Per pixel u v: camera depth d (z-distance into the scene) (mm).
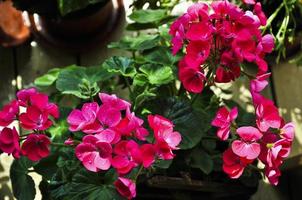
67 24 1226
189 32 943
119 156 892
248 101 1248
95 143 894
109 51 1262
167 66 1068
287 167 1146
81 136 1011
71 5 1148
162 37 1124
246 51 943
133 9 1231
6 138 927
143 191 1039
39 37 1255
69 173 991
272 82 1266
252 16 962
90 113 916
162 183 1003
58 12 1195
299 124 1243
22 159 1033
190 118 1023
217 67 954
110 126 902
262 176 1088
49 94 1189
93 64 1258
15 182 1030
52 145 994
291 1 1146
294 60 1190
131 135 910
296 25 1206
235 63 950
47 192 1039
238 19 950
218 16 952
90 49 1266
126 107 926
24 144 924
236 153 915
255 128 920
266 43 965
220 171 1066
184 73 948
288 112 1253
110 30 1270
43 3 1188
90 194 958
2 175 1183
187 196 1051
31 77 1241
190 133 1016
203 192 1071
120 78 1168
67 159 1013
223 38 943
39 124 933
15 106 948
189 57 939
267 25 1122
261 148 929
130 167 889
